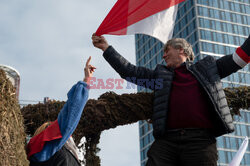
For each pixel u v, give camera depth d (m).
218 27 59.53
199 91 3.43
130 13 4.04
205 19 59.22
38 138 3.28
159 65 3.80
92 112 4.30
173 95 3.45
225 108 3.37
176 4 4.21
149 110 4.31
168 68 3.74
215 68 3.55
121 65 3.73
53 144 3.25
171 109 3.39
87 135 4.65
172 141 3.27
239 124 52.09
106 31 3.93
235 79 53.88
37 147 3.22
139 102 4.31
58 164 3.19
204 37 57.66
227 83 53.12
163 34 4.16
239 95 4.43
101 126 4.34
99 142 4.68
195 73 3.52
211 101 3.30
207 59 3.65
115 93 4.40
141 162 59.12
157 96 3.52
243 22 62.00
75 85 3.38
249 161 50.69
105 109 4.30
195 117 3.29
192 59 3.82
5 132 2.74
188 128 3.27
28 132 4.44
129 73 3.72
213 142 3.29
